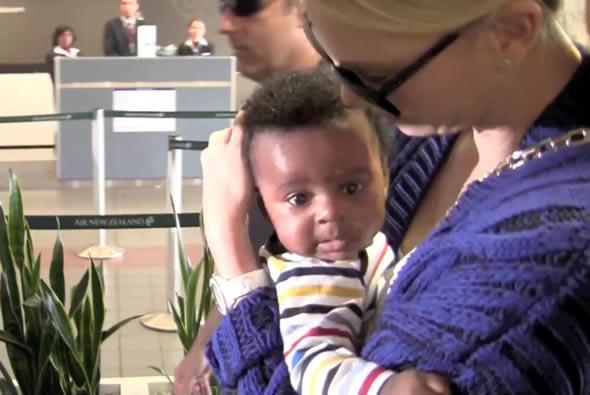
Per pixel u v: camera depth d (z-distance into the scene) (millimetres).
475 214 667
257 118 886
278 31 1396
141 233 5414
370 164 865
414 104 658
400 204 965
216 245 982
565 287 582
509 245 613
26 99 8125
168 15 11484
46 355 2256
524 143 670
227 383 922
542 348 581
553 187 628
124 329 3777
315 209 864
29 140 8133
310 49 1427
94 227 3434
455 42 625
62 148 7055
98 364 2422
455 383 602
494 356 589
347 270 878
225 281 962
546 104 670
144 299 4227
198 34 8492
